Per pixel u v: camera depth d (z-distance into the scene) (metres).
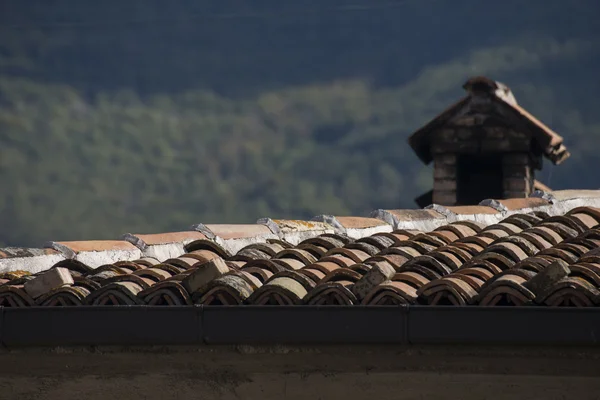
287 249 16.55
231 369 13.89
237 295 13.72
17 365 14.42
